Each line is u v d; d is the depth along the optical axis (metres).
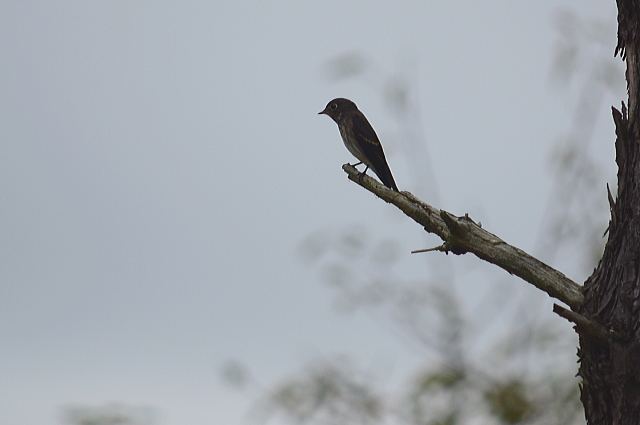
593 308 8.83
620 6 9.16
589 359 8.73
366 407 10.86
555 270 9.38
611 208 8.88
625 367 8.39
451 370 10.54
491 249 9.71
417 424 10.40
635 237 8.59
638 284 8.47
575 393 10.47
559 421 10.21
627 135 8.81
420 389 10.43
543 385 10.56
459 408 10.35
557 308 8.56
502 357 10.80
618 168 8.93
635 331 8.39
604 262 8.86
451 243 10.08
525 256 9.64
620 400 8.43
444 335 11.14
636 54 8.94
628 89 9.02
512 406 10.12
